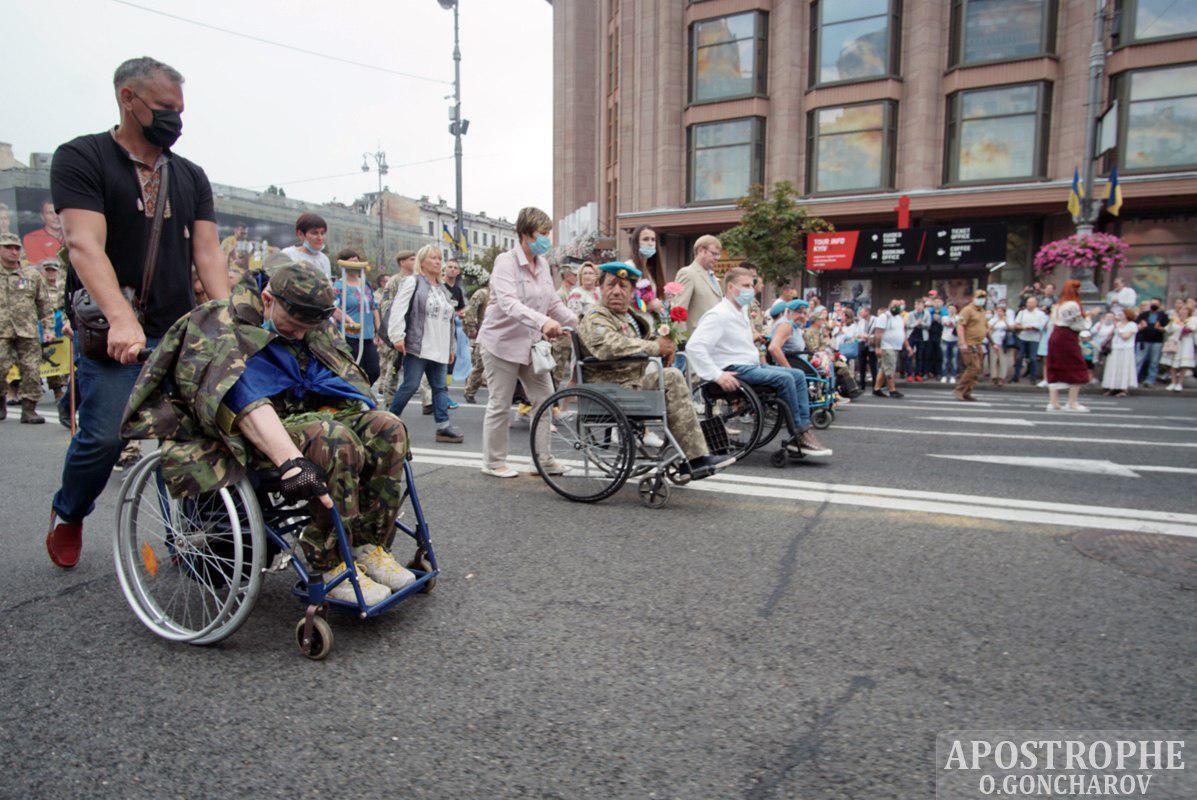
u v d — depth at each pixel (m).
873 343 12.91
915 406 10.55
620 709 2.06
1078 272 15.15
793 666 2.31
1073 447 6.57
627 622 2.64
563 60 35.47
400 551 3.41
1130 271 18.95
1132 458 5.98
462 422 7.95
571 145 35.12
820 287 21.58
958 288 20.28
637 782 1.73
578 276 8.23
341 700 2.11
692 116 23.00
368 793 1.69
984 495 4.57
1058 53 19.20
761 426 5.47
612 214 29.25
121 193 2.76
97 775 1.76
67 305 2.88
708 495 4.57
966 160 20.00
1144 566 3.21
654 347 4.22
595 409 4.31
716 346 5.65
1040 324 14.30
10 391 9.23
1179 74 17.92
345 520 2.46
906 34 20.53
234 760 1.82
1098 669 2.29
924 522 3.93
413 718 2.02
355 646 2.46
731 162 22.69
